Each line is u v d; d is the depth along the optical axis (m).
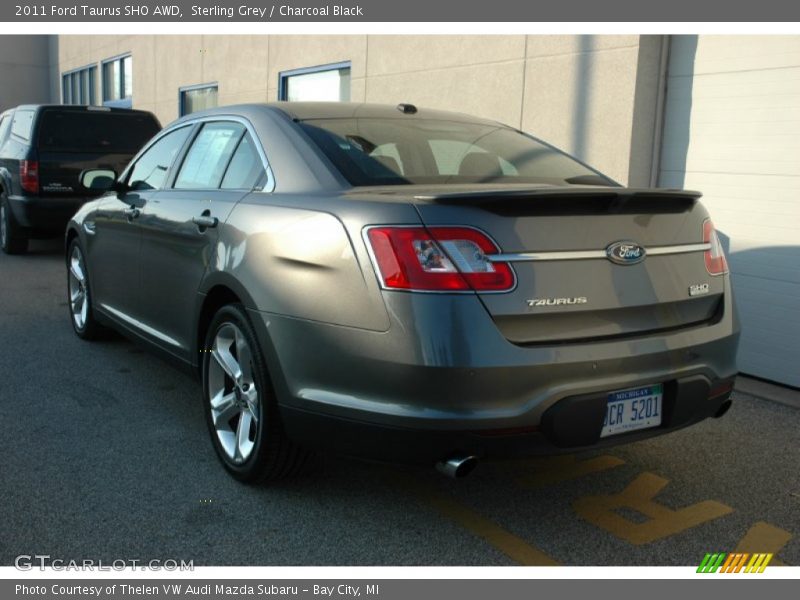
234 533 3.01
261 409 3.16
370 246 2.73
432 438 2.62
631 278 2.87
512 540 3.02
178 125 4.55
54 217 9.28
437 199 2.66
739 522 3.20
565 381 2.68
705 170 5.62
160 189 4.40
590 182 3.62
